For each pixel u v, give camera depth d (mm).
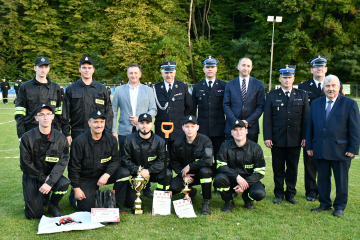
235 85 5121
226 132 5082
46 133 3959
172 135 5270
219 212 4227
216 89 5340
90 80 4770
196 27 39000
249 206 4406
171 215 4109
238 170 4426
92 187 4242
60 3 35781
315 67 5008
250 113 5023
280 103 4762
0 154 7547
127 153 4426
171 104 5312
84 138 4156
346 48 29094
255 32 34188
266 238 3400
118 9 32312
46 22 33625
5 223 3758
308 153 4488
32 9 34125
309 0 27609
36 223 3777
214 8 38094
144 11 32125
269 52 32875
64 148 4062
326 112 4301
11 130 11305
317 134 4324
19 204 4414
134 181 4254
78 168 4141
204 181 4207
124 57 30188
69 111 4719
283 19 30625
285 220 3930
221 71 34156
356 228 3691
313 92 5039
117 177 4270
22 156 3814
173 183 4508
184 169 4406
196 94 5406
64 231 3545
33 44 34219
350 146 4094
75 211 4273
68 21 34656
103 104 4805
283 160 4789
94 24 32625
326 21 27688
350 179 5648
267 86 31172
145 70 30922
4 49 35031
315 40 29688
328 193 4312
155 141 4488
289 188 4750
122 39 31172
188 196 4352
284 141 4680
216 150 5465
